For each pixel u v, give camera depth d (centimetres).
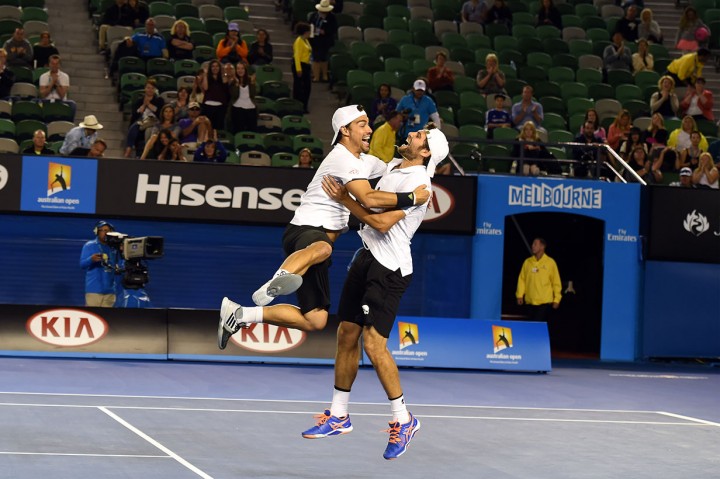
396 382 1584
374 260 1591
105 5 4669
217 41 4591
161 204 3491
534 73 4762
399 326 3269
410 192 1580
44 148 3575
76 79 4334
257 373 2941
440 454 1728
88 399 2277
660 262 3859
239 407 2238
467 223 3694
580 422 2189
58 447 1655
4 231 3472
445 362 3256
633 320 3850
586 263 4106
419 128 3788
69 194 3438
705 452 1834
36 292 3497
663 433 2058
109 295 3297
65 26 4706
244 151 3891
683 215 3841
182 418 2038
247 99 3984
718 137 4450
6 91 4009
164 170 3488
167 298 3575
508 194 3750
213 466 1548
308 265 1566
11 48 4222
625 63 4938
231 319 1551
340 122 1598
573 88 4634
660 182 4028
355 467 1589
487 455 1731
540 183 3766
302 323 1596
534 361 3309
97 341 3141
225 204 3522
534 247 3762
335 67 4597
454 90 4509
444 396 2608
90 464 1523
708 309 3894
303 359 3228
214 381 2719
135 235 3531
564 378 3162
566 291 4047
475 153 3759
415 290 3734
